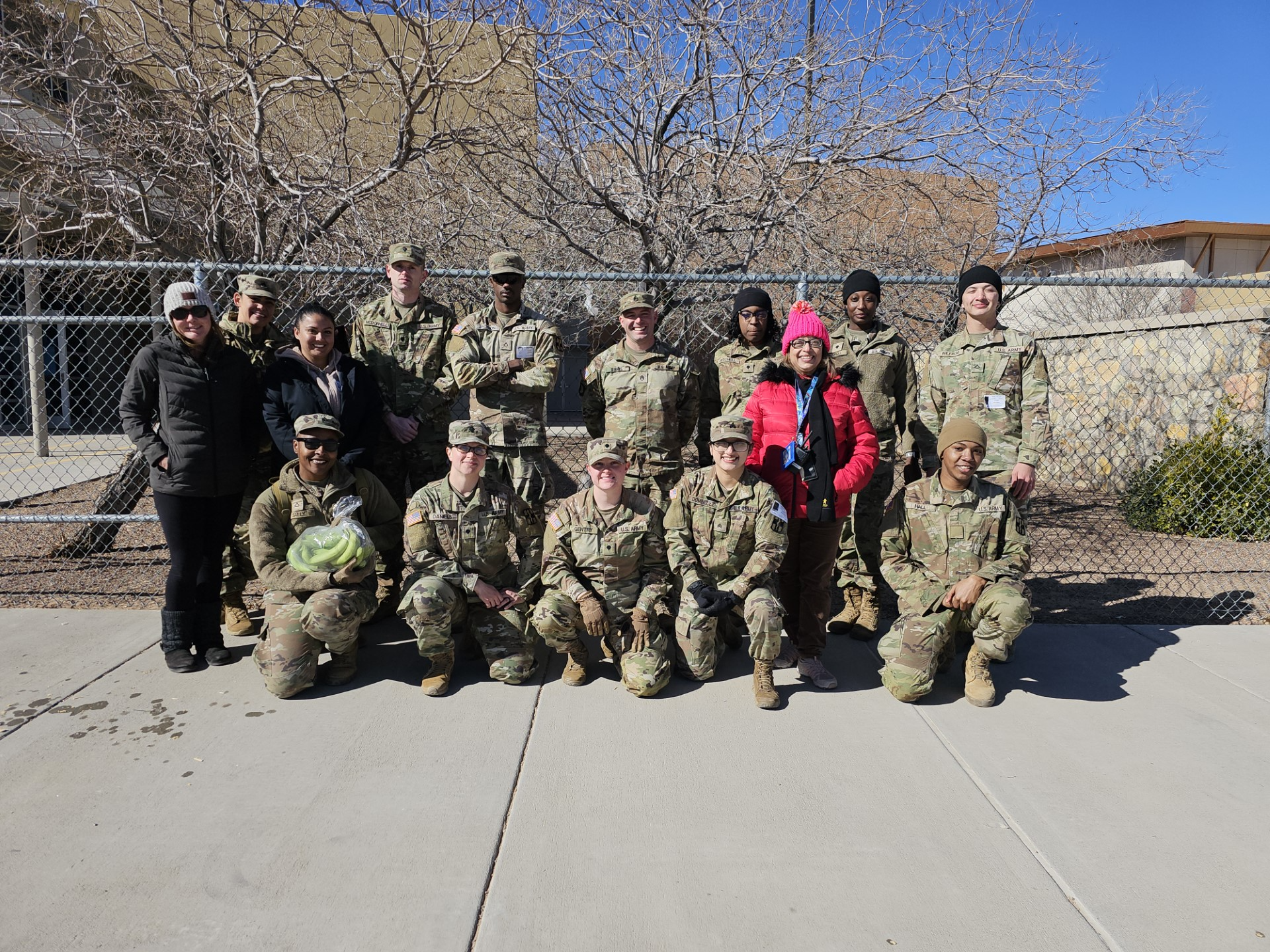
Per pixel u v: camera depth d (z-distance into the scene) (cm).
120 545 639
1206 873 244
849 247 673
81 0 548
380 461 462
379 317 455
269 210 576
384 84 605
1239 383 766
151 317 557
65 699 352
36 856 245
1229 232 1600
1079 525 773
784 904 228
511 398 441
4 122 595
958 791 288
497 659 374
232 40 561
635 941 213
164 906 225
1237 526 712
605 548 362
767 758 309
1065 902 231
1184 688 377
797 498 371
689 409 448
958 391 430
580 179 606
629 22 601
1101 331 930
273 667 350
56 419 1402
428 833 258
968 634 438
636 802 278
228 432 383
